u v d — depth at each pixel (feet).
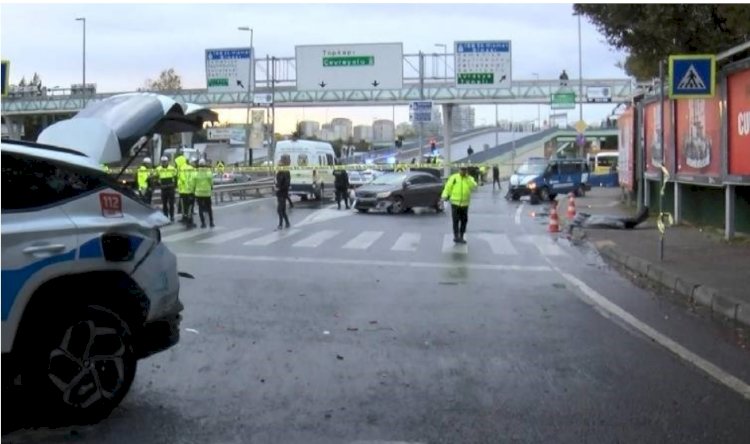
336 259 46.34
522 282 37.88
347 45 147.84
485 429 16.90
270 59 156.76
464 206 55.98
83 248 16.19
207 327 26.86
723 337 25.96
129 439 16.05
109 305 17.21
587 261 46.21
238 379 20.56
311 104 166.20
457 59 138.31
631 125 88.12
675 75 42.88
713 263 40.32
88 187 16.93
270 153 162.40
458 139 331.36
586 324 27.86
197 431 16.61
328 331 26.37
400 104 165.68
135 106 20.42
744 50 45.47
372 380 20.58
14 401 16.22
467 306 31.30
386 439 16.28
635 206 88.53
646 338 25.68
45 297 16.08
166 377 20.63
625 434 16.66
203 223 68.74
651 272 39.19
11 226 15.02
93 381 16.72
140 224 17.88
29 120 183.52
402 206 86.07
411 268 42.65
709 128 54.13
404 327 27.14
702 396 19.33
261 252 49.67
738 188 52.03
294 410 18.08
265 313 29.45
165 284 18.60
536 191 112.98
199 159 107.14
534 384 20.26
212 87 149.07
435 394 19.36
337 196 95.81
